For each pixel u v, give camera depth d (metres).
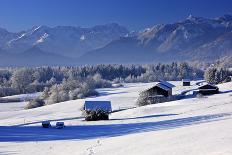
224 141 31.56
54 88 180.25
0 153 45.19
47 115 115.25
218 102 91.81
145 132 51.75
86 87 178.75
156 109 95.31
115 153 36.00
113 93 184.62
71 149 43.19
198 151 29.47
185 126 51.84
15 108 155.00
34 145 51.28
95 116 87.88
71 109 126.31
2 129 75.06
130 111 98.50
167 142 36.84
